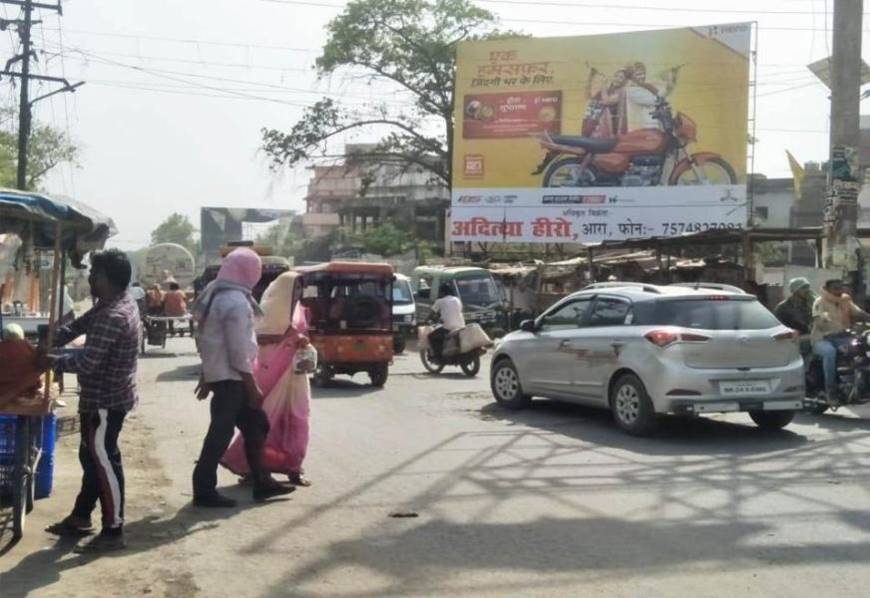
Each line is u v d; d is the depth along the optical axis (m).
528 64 34.06
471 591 5.37
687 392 10.09
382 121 42.38
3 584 5.52
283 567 5.87
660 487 7.96
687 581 5.51
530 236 34.16
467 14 41.25
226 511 7.28
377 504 7.47
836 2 14.80
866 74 15.45
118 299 6.33
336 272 15.78
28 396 6.24
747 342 10.30
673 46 32.72
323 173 48.16
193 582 5.59
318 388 15.98
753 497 7.56
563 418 12.05
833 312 12.30
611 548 6.19
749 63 32.09
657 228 32.91
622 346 10.74
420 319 28.92
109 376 6.22
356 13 40.88
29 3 32.34
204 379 7.39
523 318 30.17
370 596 5.31
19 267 11.38
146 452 9.96
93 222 6.52
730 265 25.67
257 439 7.66
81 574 5.73
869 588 5.38
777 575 5.61
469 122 34.62
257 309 7.50
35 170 47.22
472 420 12.02
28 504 7.06
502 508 7.29
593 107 33.47
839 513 7.05
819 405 12.14
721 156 32.34
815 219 44.25
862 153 42.16
